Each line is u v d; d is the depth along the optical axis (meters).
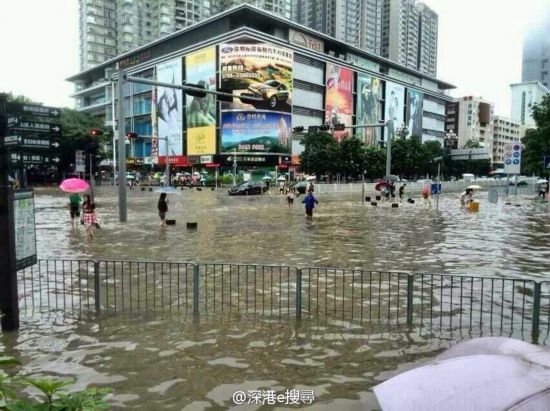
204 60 79.00
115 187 61.09
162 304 7.73
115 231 18.02
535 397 2.57
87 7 123.12
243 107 75.00
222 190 56.41
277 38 80.12
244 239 15.94
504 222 22.23
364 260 12.07
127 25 120.25
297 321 6.91
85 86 124.12
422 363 5.46
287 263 11.62
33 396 4.60
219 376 5.09
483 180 85.50
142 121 96.19
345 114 94.06
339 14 137.88
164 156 87.44
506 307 7.71
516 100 191.12
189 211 27.42
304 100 85.69
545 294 8.52
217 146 77.94
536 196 50.75
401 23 150.75
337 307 7.61
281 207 30.92
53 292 8.55
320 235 17.05
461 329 6.62
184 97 82.94
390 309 7.52
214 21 83.19
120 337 6.25
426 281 9.50
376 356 5.65
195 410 4.39
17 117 6.30
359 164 76.06
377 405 4.49
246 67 74.69
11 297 6.44
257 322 6.85
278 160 77.62
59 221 21.59
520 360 3.01
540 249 13.94
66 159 64.81
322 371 5.23
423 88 118.56
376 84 101.50
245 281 9.33
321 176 75.25
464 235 17.23
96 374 5.12
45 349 5.82
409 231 18.41
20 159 6.46
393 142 86.25
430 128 124.88
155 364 5.39
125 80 20.50
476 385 2.76
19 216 6.59
